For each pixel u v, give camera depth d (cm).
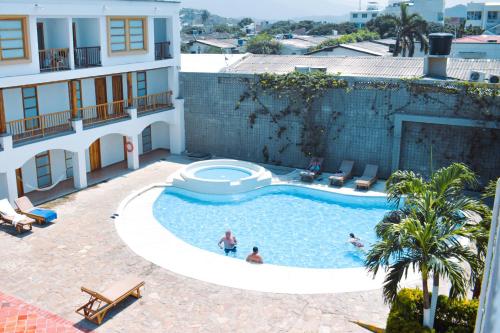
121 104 2744
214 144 2916
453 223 1129
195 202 2230
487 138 2248
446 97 2280
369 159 2512
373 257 1055
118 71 2480
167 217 2067
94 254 1672
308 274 1548
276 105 2669
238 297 1412
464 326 1107
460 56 5250
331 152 2592
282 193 2367
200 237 1889
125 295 1345
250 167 2559
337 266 1672
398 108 2388
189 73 2880
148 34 2667
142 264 1606
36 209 1969
